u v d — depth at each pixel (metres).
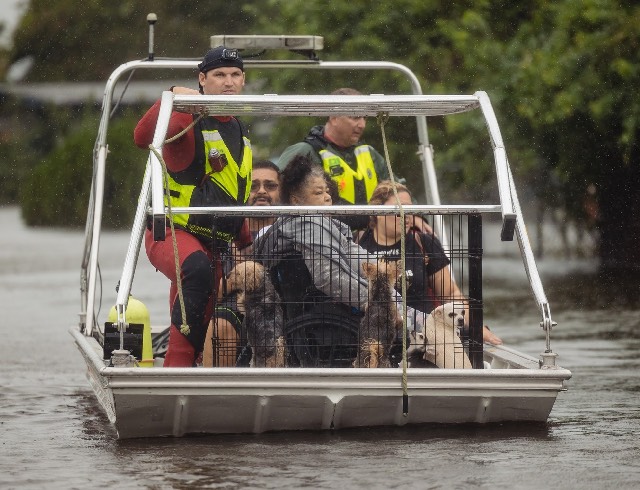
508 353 25.91
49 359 35.41
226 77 25.61
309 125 63.19
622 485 17.73
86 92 179.38
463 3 61.19
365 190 33.28
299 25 62.81
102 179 29.84
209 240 24.48
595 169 58.28
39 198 137.38
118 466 19.27
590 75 55.72
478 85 58.47
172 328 23.52
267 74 63.25
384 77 61.22
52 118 187.62
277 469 18.83
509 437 21.25
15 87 196.25
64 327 44.25
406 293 23.03
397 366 23.09
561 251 68.69
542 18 58.88
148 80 166.25
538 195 63.62
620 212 60.66
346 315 23.34
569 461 19.44
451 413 21.70
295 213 21.91
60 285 61.75
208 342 24.03
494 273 62.47
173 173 24.72
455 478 18.17
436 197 33.81
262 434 21.45
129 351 21.19
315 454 19.84
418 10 61.16
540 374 21.27
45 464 19.91
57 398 28.05
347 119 32.81
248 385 20.78
